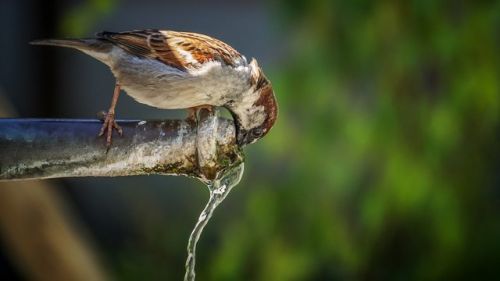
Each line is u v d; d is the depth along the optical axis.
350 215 11.88
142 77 7.64
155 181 15.61
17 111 16.47
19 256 11.47
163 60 7.53
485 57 11.50
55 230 11.39
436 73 11.63
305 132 11.41
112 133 6.49
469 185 11.89
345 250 11.67
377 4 11.32
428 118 11.41
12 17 16.53
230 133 6.67
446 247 11.76
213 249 13.79
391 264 12.02
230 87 7.40
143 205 15.00
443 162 11.68
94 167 6.52
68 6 16.50
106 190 16.06
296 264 11.70
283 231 11.75
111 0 12.16
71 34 12.17
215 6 17.38
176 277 13.95
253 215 11.78
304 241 11.69
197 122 6.64
